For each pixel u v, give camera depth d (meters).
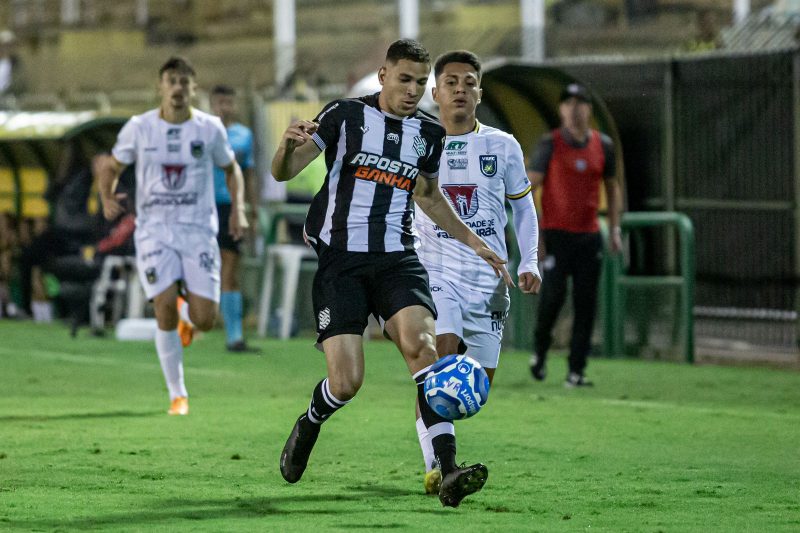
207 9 100.69
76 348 47.94
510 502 20.31
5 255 62.44
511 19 90.06
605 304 46.34
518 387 37.19
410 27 79.25
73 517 18.86
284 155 19.23
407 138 20.08
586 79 52.66
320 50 68.69
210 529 18.02
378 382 38.34
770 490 21.50
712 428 29.12
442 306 22.86
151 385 37.38
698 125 50.28
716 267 49.97
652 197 51.72
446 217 20.88
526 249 23.56
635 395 35.47
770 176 48.19
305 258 55.81
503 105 52.44
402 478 22.50
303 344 49.84
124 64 81.81
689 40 63.19
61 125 55.81
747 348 48.00
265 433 27.80
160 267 30.78
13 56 87.75
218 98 45.56
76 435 27.34
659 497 20.83
